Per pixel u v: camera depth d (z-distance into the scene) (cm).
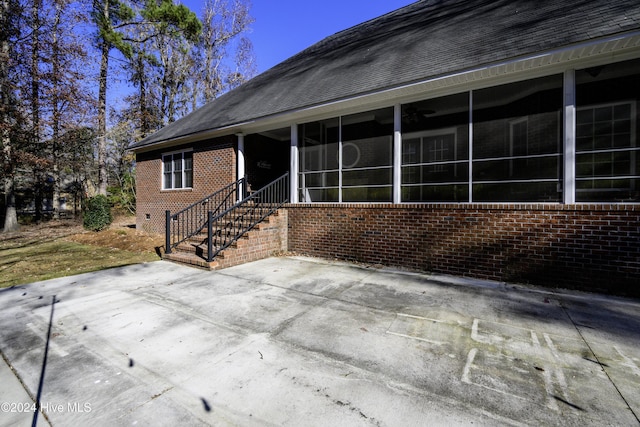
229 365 261
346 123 716
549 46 421
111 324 348
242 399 216
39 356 279
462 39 603
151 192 1163
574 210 450
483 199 567
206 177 952
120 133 1978
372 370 250
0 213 1820
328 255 686
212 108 1124
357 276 541
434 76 507
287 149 1055
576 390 221
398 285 486
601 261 435
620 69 456
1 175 1308
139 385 234
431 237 563
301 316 366
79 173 1895
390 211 605
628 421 190
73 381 240
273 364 262
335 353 279
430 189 623
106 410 206
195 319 360
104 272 588
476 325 334
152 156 1159
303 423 192
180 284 504
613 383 228
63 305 410
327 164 743
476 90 545
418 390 223
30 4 1328
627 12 421
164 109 2289
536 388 223
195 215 978
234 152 889
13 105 1300
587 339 298
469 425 188
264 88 991
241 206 833
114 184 2247
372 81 604
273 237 718
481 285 481
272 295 444
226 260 612
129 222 1727
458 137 584
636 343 289
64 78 1377
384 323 343
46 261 701
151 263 665
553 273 466
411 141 632
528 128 521
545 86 507
